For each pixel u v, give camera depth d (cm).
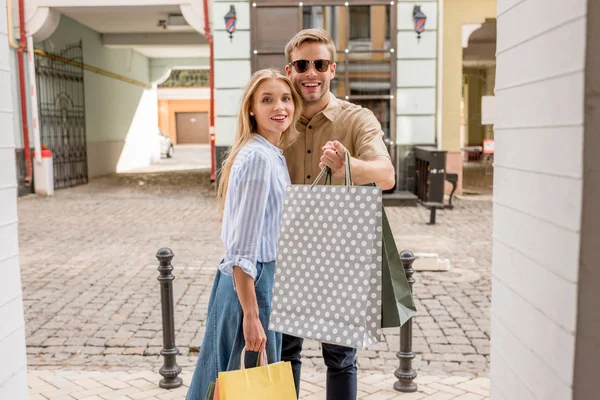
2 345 251
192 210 1245
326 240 236
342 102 313
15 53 1463
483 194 1501
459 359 471
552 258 188
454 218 1128
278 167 268
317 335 235
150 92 2809
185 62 2714
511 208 227
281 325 243
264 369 239
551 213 188
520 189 216
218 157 1385
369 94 1350
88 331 533
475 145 2978
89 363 464
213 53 1415
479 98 2952
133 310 591
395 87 1345
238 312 262
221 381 234
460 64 1378
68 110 1784
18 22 1449
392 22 1326
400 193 1341
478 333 526
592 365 172
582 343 172
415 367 456
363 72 1345
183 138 5200
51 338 516
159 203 1350
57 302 616
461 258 801
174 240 935
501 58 236
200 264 777
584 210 167
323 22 1331
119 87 2317
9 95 261
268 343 264
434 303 609
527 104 208
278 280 245
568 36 174
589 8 163
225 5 1336
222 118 1370
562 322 180
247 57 1348
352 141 304
